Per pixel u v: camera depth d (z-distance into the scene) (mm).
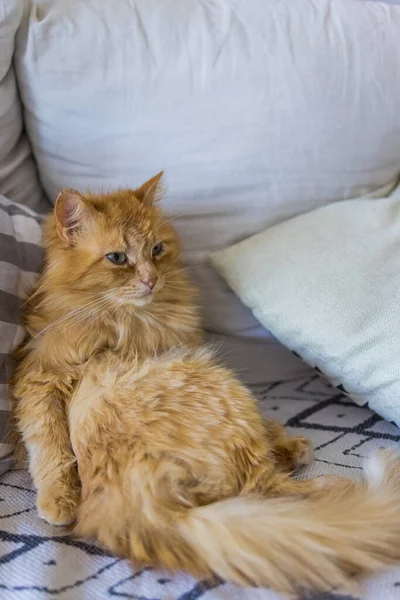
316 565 946
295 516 996
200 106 1507
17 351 1298
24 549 1032
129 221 1312
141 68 1474
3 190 1501
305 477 1236
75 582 959
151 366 1218
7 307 1246
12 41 1418
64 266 1287
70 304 1282
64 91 1459
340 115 1565
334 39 1559
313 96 1542
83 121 1485
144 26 1490
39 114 1487
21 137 1577
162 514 1021
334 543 964
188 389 1178
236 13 1548
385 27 1599
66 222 1275
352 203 1567
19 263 1311
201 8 1542
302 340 1392
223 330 1678
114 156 1521
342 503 1037
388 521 1002
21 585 941
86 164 1529
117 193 1381
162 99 1490
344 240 1446
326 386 1676
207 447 1118
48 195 1628
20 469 1281
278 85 1527
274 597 938
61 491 1152
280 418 1488
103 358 1274
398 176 1698
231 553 958
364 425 1449
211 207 1578
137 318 1350
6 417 1235
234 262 1525
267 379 1714
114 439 1125
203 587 960
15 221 1353
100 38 1456
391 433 1409
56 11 1454
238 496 1078
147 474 1062
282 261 1456
